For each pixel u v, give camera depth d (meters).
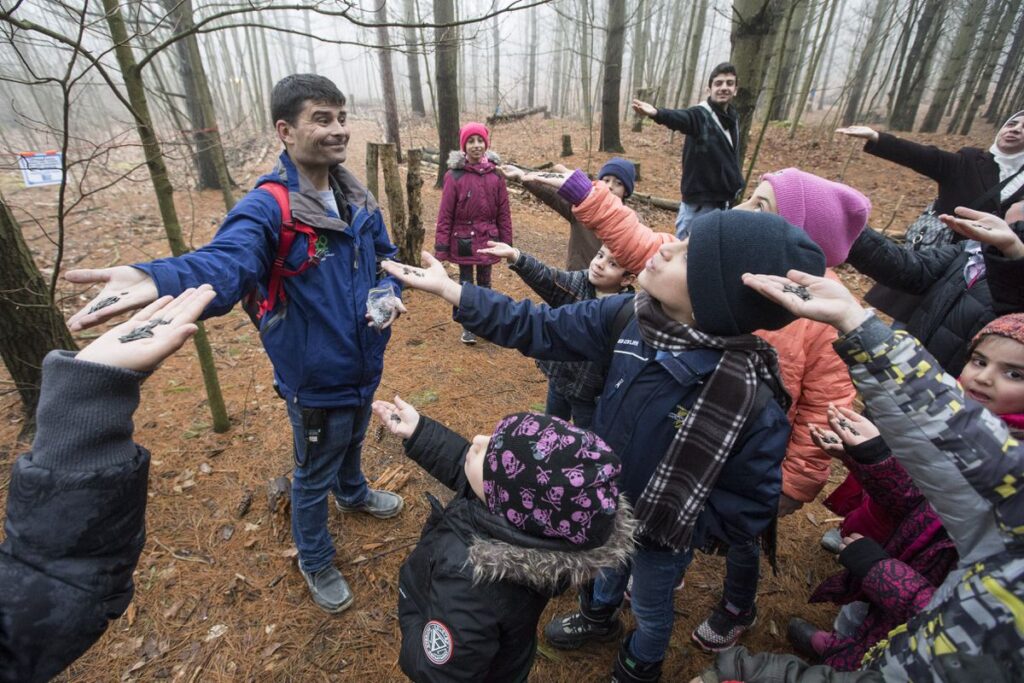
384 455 3.14
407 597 1.41
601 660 2.08
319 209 1.68
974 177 2.74
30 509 0.80
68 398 0.81
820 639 2.03
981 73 14.59
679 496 1.31
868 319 0.97
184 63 8.77
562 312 1.64
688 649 2.13
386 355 4.32
